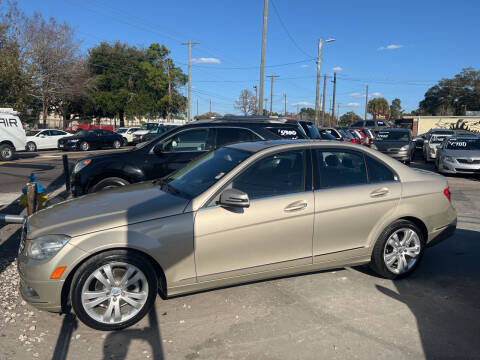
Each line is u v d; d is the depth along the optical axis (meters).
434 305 3.76
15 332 3.22
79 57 38.16
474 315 3.58
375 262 4.17
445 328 3.35
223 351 3.00
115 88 53.78
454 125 41.44
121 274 3.34
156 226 3.33
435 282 4.28
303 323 3.40
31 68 30.09
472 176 13.56
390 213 4.09
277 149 3.88
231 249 3.53
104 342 3.12
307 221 3.75
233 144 4.49
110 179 6.34
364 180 4.10
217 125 6.79
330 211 3.83
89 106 48.44
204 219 3.44
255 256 3.63
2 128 17.41
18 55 28.98
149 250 3.27
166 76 55.88
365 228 4.02
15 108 27.88
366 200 3.98
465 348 3.05
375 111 93.44
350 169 4.07
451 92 76.44
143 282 3.34
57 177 12.01
